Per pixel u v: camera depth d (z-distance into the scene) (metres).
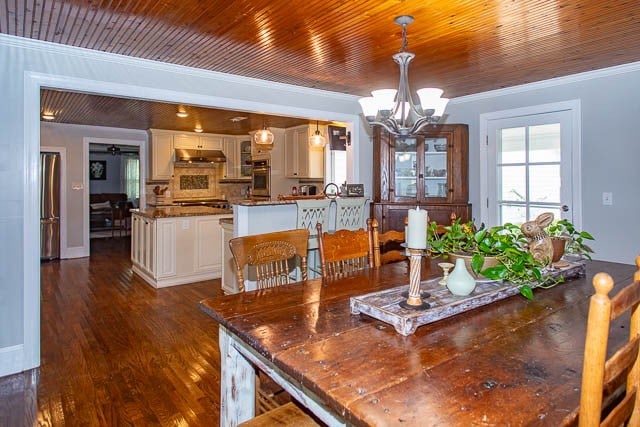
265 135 5.77
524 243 1.93
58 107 5.33
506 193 4.31
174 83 3.40
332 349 1.23
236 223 3.72
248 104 3.81
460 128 4.38
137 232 5.55
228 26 2.54
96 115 5.92
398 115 2.52
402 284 2.00
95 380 2.58
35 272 2.79
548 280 1.92
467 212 4.36
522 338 1.32
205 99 3.57
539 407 0.91
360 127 4.65
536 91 4.01
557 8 2.31
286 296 1.79
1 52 2.66
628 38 2.80
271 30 2.61
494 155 4.39
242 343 1.49
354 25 2.53
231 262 4.34
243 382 1.57
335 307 1.63
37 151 2.79
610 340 1.31
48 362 2.84
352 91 4.30
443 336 1.33
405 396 0.96
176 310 3.99
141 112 5.64
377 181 4.52
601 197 3.61
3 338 2.68
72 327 3.52
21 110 2.73
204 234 5.25
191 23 2.49
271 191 7.19
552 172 3.94
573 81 3.74
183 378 2.61
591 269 2.35
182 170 7.98
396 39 2.78
